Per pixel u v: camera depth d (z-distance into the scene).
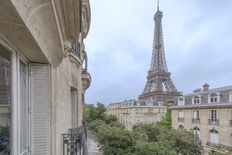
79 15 4.23
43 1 2.33
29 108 3.63
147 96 99.62
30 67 3.71
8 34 2.37
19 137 2.93
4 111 2.66
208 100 37.69
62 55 4.16
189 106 41.81
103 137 25.86
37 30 2.58
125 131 25.73
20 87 3.17
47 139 3.91
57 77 4.57
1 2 1.69
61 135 5.10
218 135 34.94
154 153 23.75
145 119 84.94
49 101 3.94
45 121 3.89
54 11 2.67
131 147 24.84
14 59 2.84
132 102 89.06
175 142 30.34
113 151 24.75
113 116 81.31
